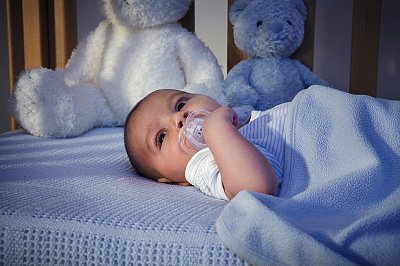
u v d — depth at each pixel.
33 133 1.40
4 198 0.78
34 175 0.96
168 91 1.12
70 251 0.67
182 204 0.79
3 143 1.31
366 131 0.89
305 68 1.59
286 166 0.86
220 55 1.92
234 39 1.63
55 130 1.37
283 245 0.60
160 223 0.67
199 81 1.53
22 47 1.70
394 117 0.90
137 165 1.07
